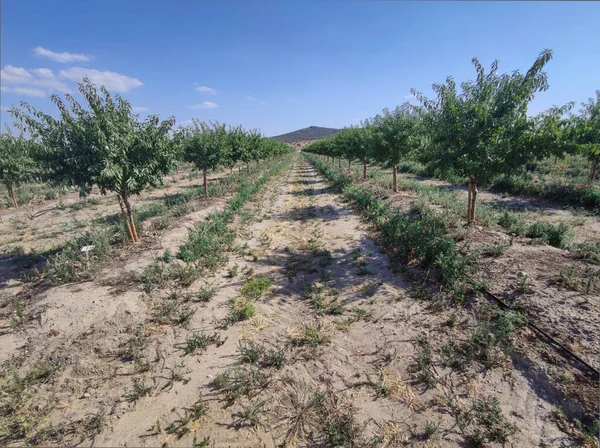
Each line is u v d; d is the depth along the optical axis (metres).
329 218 11.80
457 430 3.20
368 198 12.23
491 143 6.74
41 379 3.89
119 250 7.57
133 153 7.16
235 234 9.59
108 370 4.05
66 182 6.38
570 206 11.95
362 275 6.73
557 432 3.06
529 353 3.91
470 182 8.08
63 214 13.38
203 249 7.65
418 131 13.38
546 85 6.24
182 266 6.96
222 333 4.85
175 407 3.52
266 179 22.56
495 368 3.89
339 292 6.08
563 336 4.02
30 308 5.27
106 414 3.43
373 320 5.10
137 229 9.01
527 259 6.01
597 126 12.09
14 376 3.78
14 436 3.18
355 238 9.15
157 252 7.45
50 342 4.48
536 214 11.27
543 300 4.70
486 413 3.30
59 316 4.96
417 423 3.30
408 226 7.69
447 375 3.88
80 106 6.59
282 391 3.76
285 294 6.09
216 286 6.29
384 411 3.47
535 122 6.37
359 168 30.91
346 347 4.52
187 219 10.55
